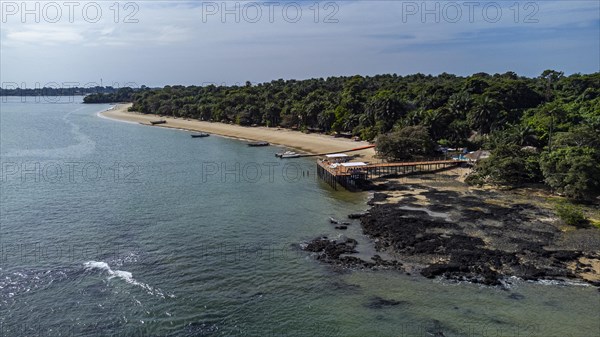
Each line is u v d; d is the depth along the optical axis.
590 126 98.44
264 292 50.00
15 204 80.88
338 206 80.88
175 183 98.75
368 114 146.25
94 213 76.19
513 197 81.31
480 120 124.69
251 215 75.94
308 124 175.62
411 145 113.88
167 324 43.78
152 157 132.12
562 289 49.09
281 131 175.75
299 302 47.94
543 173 83.56
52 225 69.94
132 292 49.47
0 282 51.03
